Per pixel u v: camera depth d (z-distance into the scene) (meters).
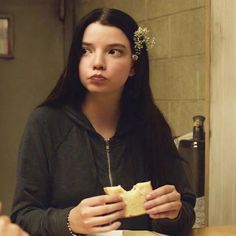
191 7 2.33
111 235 1.09
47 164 1.27
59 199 1.27
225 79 1.60
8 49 3.24
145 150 1.37
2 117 3.26
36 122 1.29
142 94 1.38
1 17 3.20
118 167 1.32
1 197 3.27
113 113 1.36
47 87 3.39
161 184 1.37
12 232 0.79
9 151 3.29
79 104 1.35
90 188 1.28
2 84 3.24
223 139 1.62
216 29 1.62
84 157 1.29
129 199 1.08
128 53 1.24
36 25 3.32
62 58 3.42
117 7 2.96
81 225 1.04
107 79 1.21
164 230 1.23
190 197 1.35
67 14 3.39
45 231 1.11
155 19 2.62
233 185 1.59
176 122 2.49
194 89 2.33
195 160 1.95
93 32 1.20
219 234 1.22
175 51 2.47
